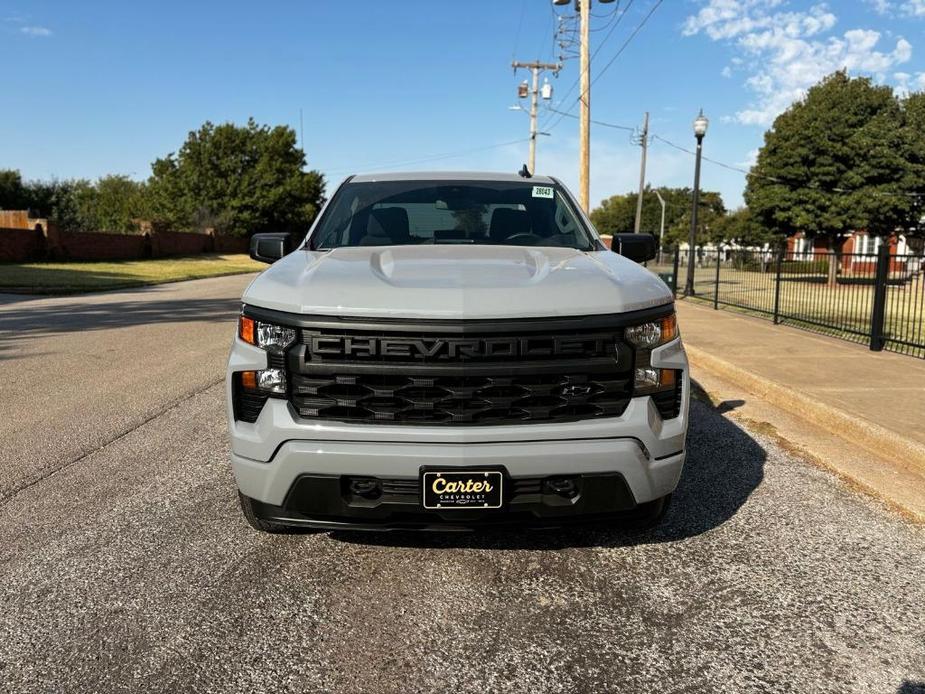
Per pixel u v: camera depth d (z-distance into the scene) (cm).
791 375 668
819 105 2712
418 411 271
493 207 427
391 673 241
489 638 262
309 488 274
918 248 2920
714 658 250
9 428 533
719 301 1506
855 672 243
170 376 727
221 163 5306
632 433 276
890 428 477
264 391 281
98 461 457
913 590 297
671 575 309
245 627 268
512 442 269
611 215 9912
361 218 416
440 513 272
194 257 4006
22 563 317
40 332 1054
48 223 2836
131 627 267
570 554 329
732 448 490
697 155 1814
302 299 278
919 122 2589
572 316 274
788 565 319
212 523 361
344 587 298
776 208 2827
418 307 270
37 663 245
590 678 239
